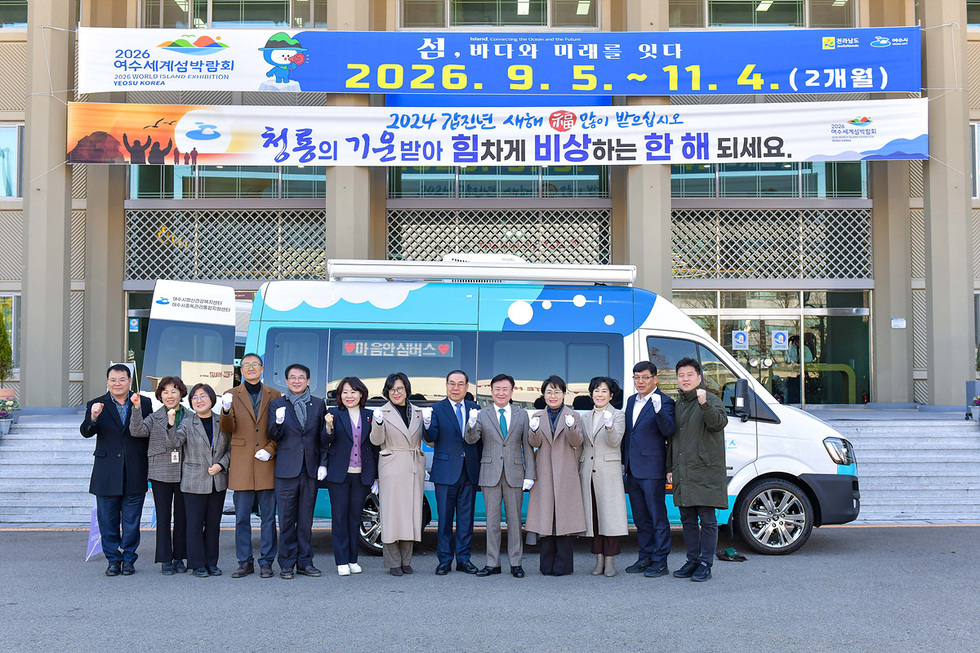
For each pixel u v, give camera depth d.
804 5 16.38
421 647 5.00
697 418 6.73
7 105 16.02
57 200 14.44
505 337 8.27
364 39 13.81
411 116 13.91
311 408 6.99
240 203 15.88
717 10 16.36
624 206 15.83
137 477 7.04
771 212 16.06
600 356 8.23
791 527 7.96
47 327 14.30
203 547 7.01
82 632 5.30
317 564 7.59
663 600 6.12
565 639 5.16
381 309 8.30
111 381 7.02
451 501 7.06
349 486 7.05
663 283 13.88
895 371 15.77
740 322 16.03
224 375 9.54
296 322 8.26
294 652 4.91
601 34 13.91
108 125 13.90
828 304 16.06
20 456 11.30
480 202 15.96
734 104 13.92
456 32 13.86
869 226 16.06
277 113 13.89
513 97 14.96
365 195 13.99
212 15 16.27
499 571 7.04
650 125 13.90
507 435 7.00
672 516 8.11
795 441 8.02
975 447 11.77
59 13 14.58
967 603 6.02
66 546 8.48
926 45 14.56
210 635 5.24
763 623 5.50
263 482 6.92
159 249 15.98
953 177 14.39
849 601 6.08
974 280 15.94
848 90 13.84
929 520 9.95
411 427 7.07
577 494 6.87
